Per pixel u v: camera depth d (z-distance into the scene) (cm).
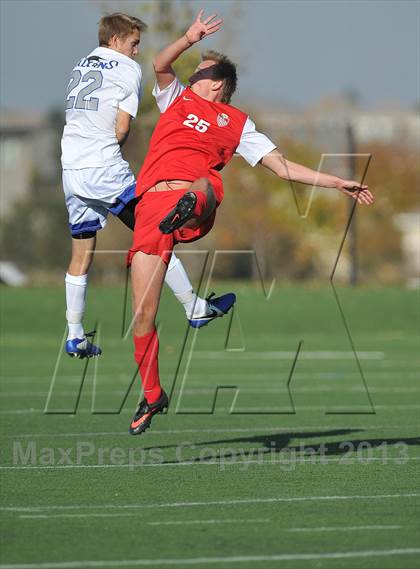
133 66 2600
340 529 2006
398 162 10006
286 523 2055
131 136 7469
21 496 2320
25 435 3303
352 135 7856
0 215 13300
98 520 2086
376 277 10525
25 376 5356
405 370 5606
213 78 2562
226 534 1970
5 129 18675
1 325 7662
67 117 2612
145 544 1897
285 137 7881
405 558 1805
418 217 10875
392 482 2470
